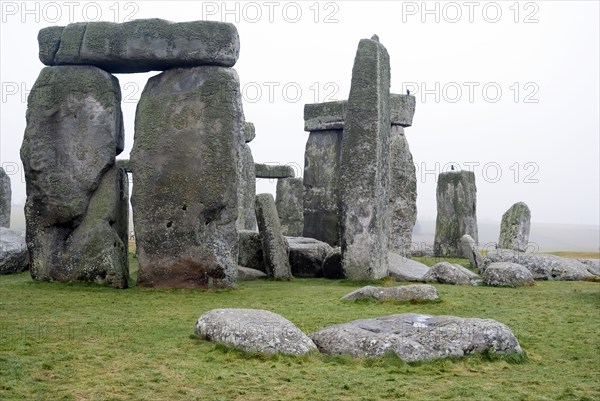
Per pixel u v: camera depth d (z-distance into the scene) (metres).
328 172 26.89
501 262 19.97
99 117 17.23
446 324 9.77
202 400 7.70
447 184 31.84
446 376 8.71
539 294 16.59
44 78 17.42
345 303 14.35
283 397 7.82
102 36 17.03
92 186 17.16
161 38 16.80
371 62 19.55
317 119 27.03
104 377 8.45
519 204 27.36
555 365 9.45
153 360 9.21
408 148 26.39
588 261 23.27
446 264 19.56
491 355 9.46
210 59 16.84
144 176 17.03
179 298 15.16
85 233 17.19
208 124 16.86
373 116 19.44
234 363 9.04
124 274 17.08
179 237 16.86
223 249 16.81
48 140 17.30
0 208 25.27
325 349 9.58
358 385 8.23
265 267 20.67
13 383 8.05
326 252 21.64
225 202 16.81
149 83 17.38
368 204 19.34
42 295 15.15
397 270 20.39
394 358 9.10
